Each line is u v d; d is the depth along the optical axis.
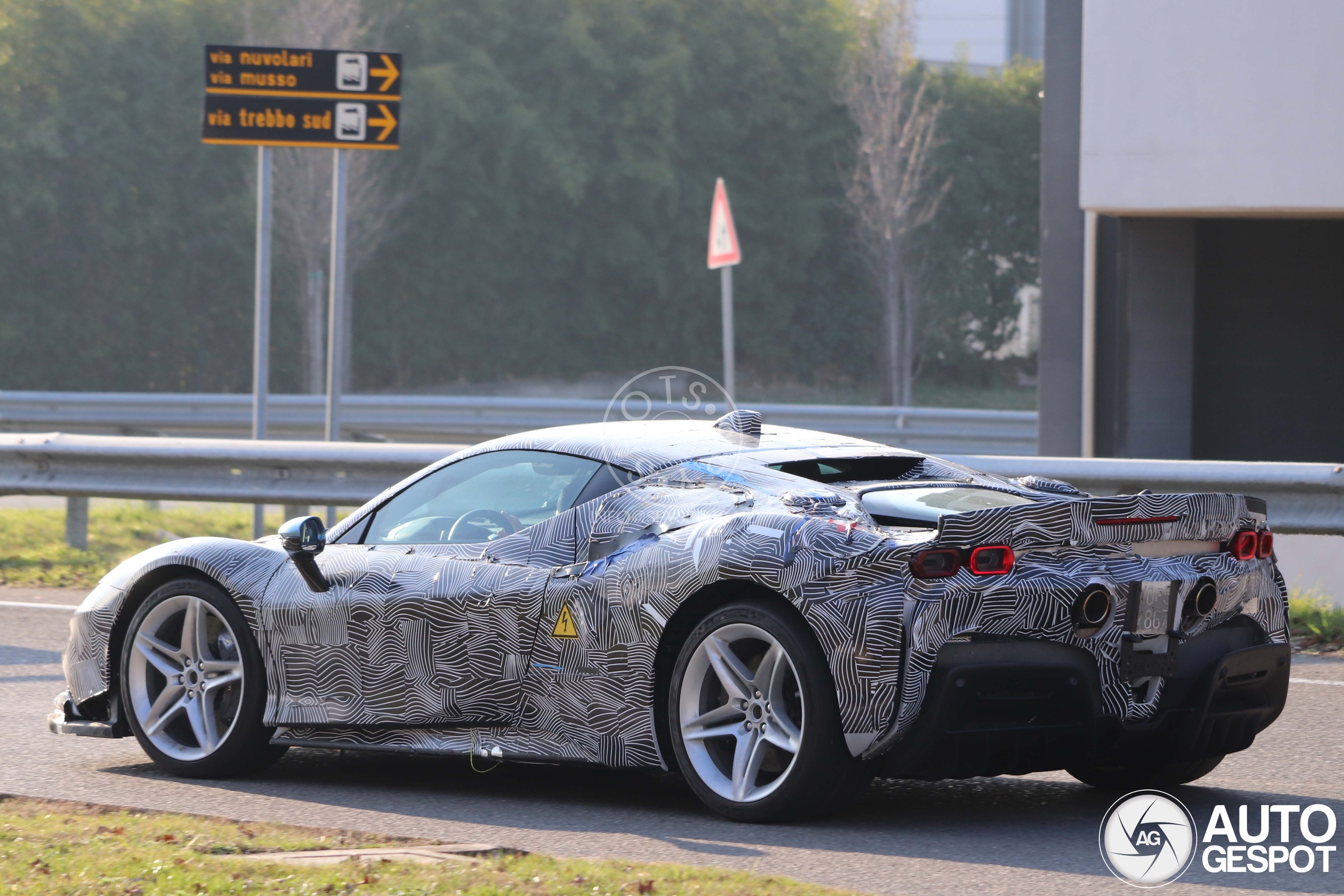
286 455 39.69
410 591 19.03
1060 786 19.73
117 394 91.06
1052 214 46.75
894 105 160.75
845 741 16.23
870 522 17.16
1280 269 45.81
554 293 169.88
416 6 165.00
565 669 18.05
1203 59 38.78
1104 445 46.69
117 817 16.70
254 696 19.94
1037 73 184.50
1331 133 37.84
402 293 165.50
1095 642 16.47
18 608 35.09
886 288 164.50
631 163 166.50
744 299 174.50
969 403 170.12
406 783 19.86
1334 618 31.47
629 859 15.68
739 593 17.20
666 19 175.00
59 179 152.25
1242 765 20.86
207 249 156.75
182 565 20.52
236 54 42.97
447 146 160.50
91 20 154.38
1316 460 45.72
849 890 13.98
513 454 19.84
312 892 13.39
